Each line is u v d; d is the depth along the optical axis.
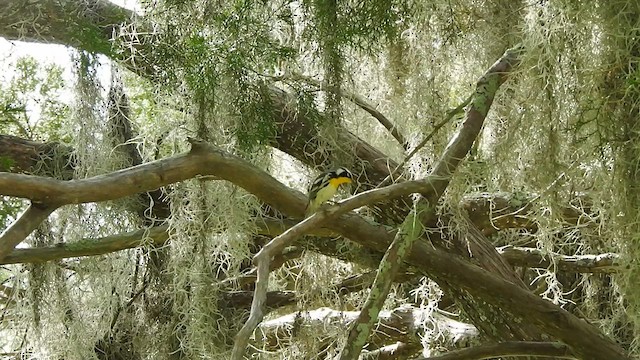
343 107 4.91
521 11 4.48
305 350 5.38
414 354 6.42
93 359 5.14
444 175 3.47
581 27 3.71
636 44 3.69
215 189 4.57
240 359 2.50
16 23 4.81
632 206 3.71
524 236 5.79
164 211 5.24
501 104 4.59
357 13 4.05
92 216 5.13
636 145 3.61
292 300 5.87
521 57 3.87
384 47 4.69
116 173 3.39
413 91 4.52
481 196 5.11
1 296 5.98
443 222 4.51
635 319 3.79
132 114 5.43
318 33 4.20
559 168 3.95
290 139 4.78
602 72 3.72
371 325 3.06
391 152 5.59
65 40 4.95
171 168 3.48
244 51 4.15
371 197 3.25
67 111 5.55
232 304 5.51
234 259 5.00
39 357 5.07
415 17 4.37
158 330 5.37
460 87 5.07
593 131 3.85
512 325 4.51
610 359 4.02
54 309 5.06
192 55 4.11
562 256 4.73
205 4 4.27
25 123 5.64
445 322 5.66
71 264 5.12
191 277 4.61
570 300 5.11
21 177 3.18
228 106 4.26
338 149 4.47
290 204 3.78
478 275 4.18
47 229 5.10
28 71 5.55
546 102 3.93
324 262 5.21
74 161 5.23
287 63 4.51
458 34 4.48
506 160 4.27
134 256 5.45
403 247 3.22
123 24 4.77
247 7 4.13
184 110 4.53
